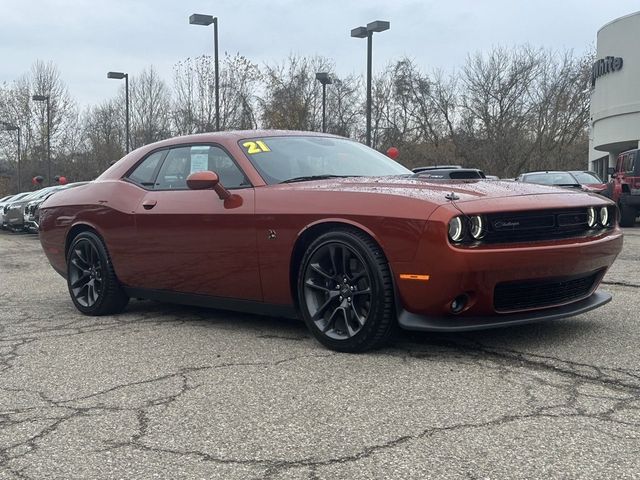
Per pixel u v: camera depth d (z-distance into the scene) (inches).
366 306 157.8
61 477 100.3
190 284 194.2
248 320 206.5
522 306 157.4
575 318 193.9
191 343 179.5
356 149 214.4
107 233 215.2
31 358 170.4
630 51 1272.1
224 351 169.3
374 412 122.3
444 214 144.3
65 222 231.6
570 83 1577.3
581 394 129.0
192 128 1074.1
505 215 148.9
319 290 165.9
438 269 144.4
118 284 218.7
